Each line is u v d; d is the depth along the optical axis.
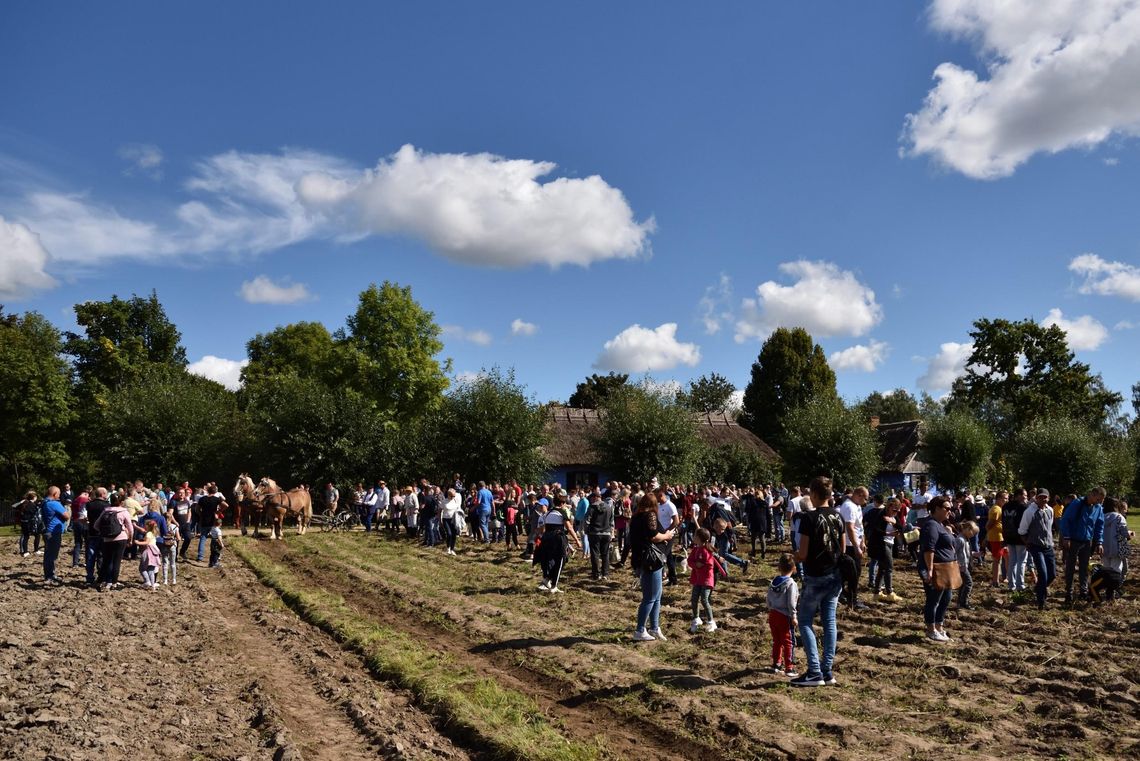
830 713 7.37
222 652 10.17
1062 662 9.13
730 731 6.96
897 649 9.87
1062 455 35.81
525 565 19.08
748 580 16.17
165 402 37.38
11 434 42.34
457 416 36.19
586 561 19.83
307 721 7.48
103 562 15.59
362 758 6.54
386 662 9.50
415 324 46.75
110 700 7.41
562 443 44.22
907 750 6.39
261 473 37.44
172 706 7.47
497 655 10.04
